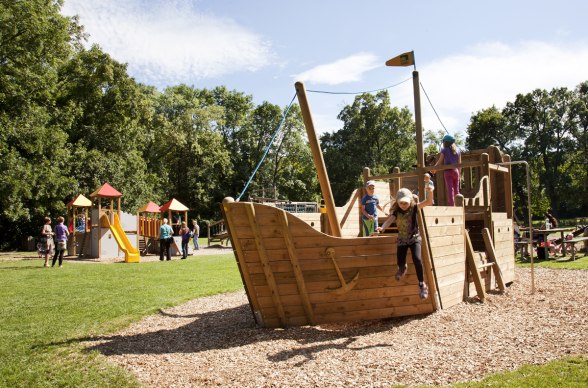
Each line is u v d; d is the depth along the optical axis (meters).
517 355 4.76
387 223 6.11
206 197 55.44
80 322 7.16
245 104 63.53
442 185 9.48
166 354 5.37
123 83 39.22
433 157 12.34
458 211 7.84
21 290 10.62
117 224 22.83
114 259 21.28
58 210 34.31
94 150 37.75
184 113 55.41
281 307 6.38
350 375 4.37
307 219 9.05
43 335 6.36
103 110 39.84
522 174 58.06
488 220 8.84
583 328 5.73
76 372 4.75
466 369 4.39
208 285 11.23
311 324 6.45
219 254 24.00
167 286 11.12
